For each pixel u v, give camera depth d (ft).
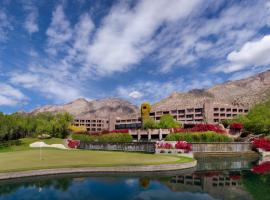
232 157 156.97
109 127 581.12
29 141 252.62
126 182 74.49
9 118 257.75
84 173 84.74
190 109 470.39
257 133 247.91
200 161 136.67
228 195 63.05
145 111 339.36
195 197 61.00
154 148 148.87
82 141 207.41
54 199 57.67
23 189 65.57
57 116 333.42
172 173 90.89
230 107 451.12
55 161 99.14
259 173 95.40
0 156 121.29
